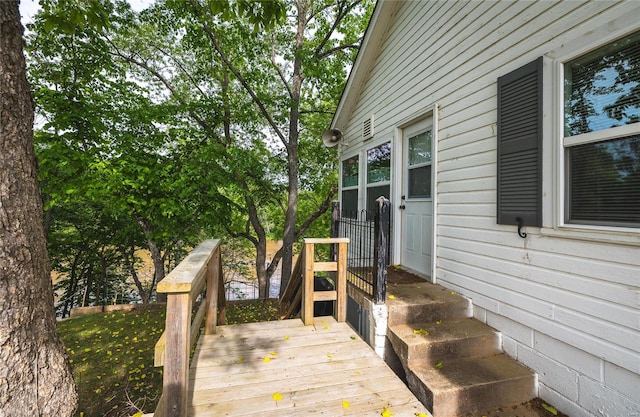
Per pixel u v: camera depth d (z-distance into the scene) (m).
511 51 2.48
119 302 10.27
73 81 6.22
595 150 1.86
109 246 9.80
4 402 1.28
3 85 1.35
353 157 6.20
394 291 3.13
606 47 1.79
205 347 2.40
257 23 2.72
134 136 6.57
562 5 2.05
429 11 3.66
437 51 3.49
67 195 5.48
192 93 8.95
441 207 3.38
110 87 6.55
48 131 5.77
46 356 1.46
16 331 1.34
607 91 1.79
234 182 7.11
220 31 7.44
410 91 4.05
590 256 1.86
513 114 2.41
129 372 4.09
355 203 6.07
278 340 2.54
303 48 8.73
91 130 5.97
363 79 5.54
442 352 2.36
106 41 7.39
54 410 1.47
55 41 5.81
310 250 2.89
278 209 12.13
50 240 8.30
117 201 5.77
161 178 6.40
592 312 1.84
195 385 1.86
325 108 9.61
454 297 2.94
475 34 2.90
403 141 4.38
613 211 1.76
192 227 7.60
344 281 2.98
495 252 2.62
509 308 2.45
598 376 1.81
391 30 4.61
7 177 1.35
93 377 3.97
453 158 3.19
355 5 8.13
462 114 3.06
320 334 2.67
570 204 2.00
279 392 1.80
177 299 1.47
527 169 2.28
